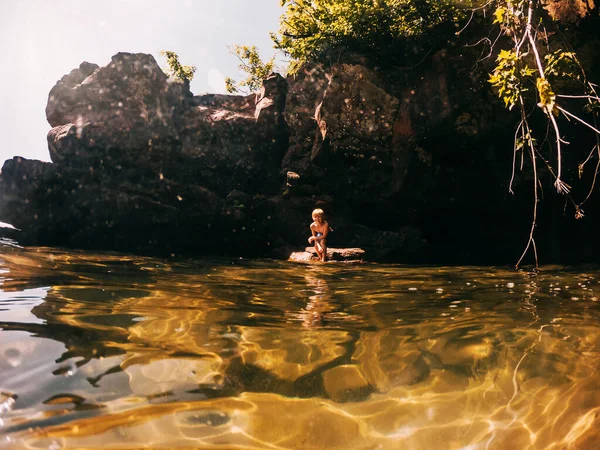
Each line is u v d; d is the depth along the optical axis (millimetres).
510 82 5848
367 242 10945
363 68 11688
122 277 5406
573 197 11391
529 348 2840
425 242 10875
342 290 5133
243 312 3695
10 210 11125
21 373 2186
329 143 11734
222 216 11367
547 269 7762
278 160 13203
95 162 11945
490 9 11320
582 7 10570
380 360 2613
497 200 11797
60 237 11156
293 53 13219
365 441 1847
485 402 2168
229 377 2303
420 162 11570
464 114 11078
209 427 1837
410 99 11500
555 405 2156
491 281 6027
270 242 11688
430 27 11859
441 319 3564
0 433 1666
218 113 13180
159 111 12445
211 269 6980
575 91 10242
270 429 1863
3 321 3008
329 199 11914
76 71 13031
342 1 12430
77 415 1831
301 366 2494
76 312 3371
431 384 2334
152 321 3225
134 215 11023
